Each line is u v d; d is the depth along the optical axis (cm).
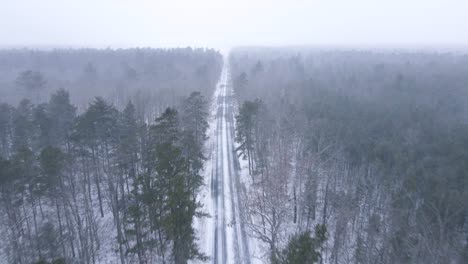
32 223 3066
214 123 7000
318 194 3728
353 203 3403
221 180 4216
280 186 3055
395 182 3609
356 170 4141
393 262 2308
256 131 4625
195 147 3428
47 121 3941
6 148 4316
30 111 4956
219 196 3788
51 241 2669
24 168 2598
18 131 3925
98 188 3378
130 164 3322
